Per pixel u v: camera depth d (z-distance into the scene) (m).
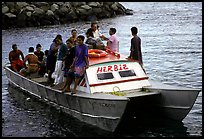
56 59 14.19
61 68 13.41
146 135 11.25
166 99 12.03
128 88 12.45
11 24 40.06
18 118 12.89
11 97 15.41
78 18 45.47
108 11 48.16
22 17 40.44
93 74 12.32
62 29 37.84
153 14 48.56
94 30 14.62
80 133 11.43
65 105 13.07
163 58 22.67
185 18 42.88
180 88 11.90
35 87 14.81
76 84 12.22
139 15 48.53
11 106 14.22
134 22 41.81
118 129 11.51
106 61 12.56
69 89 12.64
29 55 16.03
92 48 14.24
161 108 12.34
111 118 11.20
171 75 18.52
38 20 41.50
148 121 12.31
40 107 14.04
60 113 13.31
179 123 12.10
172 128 11.74
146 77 12.77
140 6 59.25
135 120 12.41
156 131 11.54
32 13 41.22
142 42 28.67
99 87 12.23
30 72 15.95
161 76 18.36
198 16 44.12
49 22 42.16
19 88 16.55
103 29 36.75
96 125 11.87
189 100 11.47
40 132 11.59
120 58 13.02
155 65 20.83
